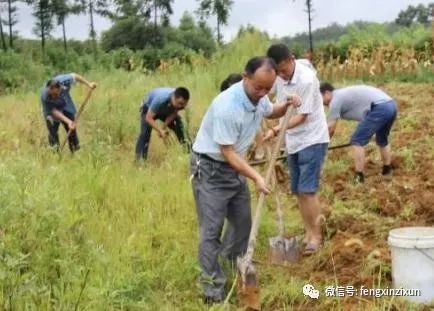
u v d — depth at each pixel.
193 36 44.97
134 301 5.41
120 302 5.26
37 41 42.41
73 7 42.97
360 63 20.94
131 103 14.53
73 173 8.26
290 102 5.83
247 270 5.41
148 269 5.99
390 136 11.79
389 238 5.45
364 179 9.27
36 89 25.06
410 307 5.22
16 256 5.37
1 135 11.13
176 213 7.50
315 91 6.62
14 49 37.50
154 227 7.15
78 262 5.72
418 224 7.30
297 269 6.39
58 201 6.23
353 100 8.90
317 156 6.70
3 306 4.93
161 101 9.96
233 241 6.11
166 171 9.27
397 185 8.68
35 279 5.30
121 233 6.77
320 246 6.80
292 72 6.46
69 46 42.47
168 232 6.91
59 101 10.67
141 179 8.52
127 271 5.76
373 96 8.88
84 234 6.20
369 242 6.77
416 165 9.85
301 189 6.77
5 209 5.75
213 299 5.62
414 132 11.87
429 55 24.11
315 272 6.26
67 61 36.16
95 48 41.19
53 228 5.82
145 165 9.90
